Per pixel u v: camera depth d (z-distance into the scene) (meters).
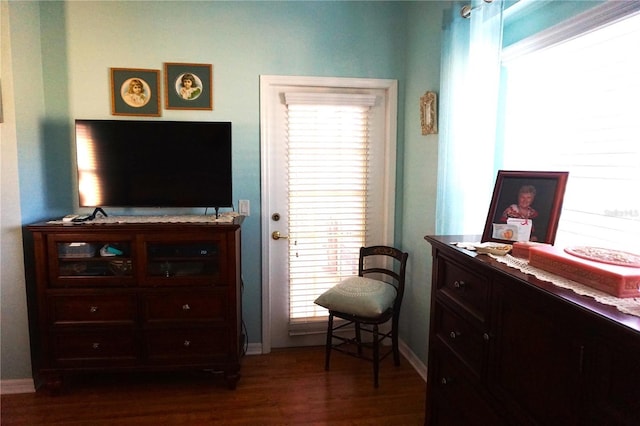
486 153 1.94
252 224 2.90
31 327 2.46
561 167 1.79
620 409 0.89
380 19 2.88
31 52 2.46
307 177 2.94
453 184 2.12
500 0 1.84
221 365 2.47
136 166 2.53
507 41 2.04
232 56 2.76
